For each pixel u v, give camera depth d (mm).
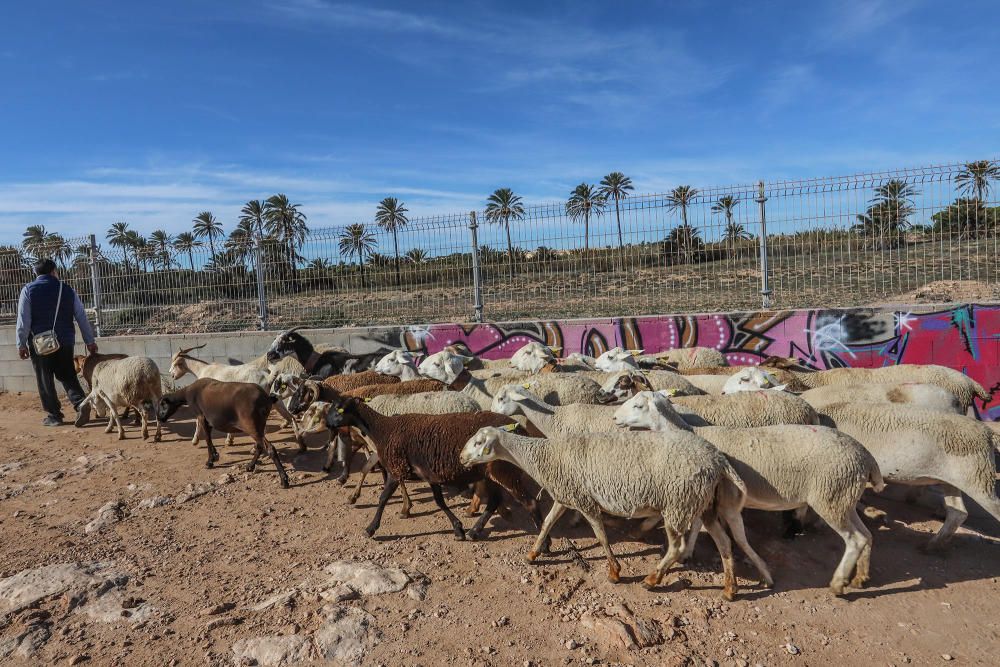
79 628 4602
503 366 10039
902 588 5023
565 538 5930
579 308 11328
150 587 5195
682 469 4797
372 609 4746
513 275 11656
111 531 6387
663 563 4984
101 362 10352
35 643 4414
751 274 10461
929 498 6715
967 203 9242
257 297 13352
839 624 4527
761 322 10195
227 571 5457
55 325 10953
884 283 9789
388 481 6168
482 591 5020
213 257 13656
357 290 12688
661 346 10773
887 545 5824
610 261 11094
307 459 8680
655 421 5742
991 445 5359
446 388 8273
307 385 7023
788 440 5113
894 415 5699
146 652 4289
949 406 6762
